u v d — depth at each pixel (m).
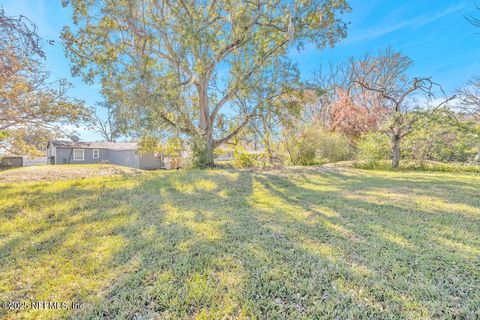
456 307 1.81
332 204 4.59
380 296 1.93
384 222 3.58
